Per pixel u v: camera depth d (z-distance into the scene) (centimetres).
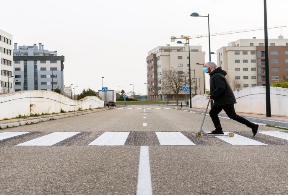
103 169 429
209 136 804
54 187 340
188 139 744
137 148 611
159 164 461
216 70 784
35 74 11388
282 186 341
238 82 9456
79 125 1198
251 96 1964
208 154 542
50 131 956
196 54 10356
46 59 11394
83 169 428
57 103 2059
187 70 10319
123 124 1235
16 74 11319
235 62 9669
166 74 9538
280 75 9544
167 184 352
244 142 688
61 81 11631
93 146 638
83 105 2958
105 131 948
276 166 442
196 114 2200
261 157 510
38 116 1591
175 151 575
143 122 1346
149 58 11312
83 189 332
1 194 314
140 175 394
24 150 588
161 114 2191
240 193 317
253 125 773
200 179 373
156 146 637
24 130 996
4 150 588
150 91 11469
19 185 347
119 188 336
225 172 408
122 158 508
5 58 8431
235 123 1270
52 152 565
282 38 10169
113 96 4925
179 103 8494
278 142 686
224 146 633
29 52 12231
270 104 1511
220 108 789
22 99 1475
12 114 1366
